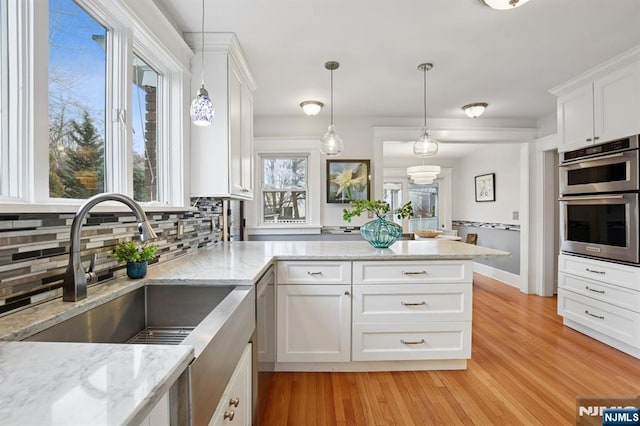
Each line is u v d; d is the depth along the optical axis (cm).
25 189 103
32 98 104
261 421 176
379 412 184
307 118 419
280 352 219
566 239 310
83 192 134
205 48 222
